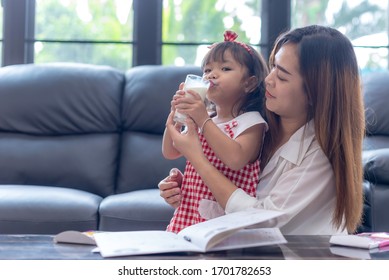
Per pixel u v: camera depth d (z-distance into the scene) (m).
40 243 1.23
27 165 3.00
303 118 1.58
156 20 3.72
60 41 3.75
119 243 1.16
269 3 3.73
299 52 1.50
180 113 1.52
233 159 1.49
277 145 1.63
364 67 3.79
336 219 1.46
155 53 3.73
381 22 3.83
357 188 1.47
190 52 3.80
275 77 1.52
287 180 1.49
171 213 2.38
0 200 2.37
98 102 3.19
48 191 2.54
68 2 3.77
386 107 3.17
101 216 2.40
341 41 1.54
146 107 3.19
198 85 1.52
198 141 1.51
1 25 3.71
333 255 1.14
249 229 1.29
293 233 1.48
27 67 3.30
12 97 3.16
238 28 3.80
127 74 3.37
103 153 3.07
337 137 1.47
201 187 1.62
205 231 1.17
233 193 1.44
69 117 3.15
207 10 3.80
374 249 1.21
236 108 1.72
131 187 3.00
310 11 3.81
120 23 3.78
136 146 3.11
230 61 1.68
